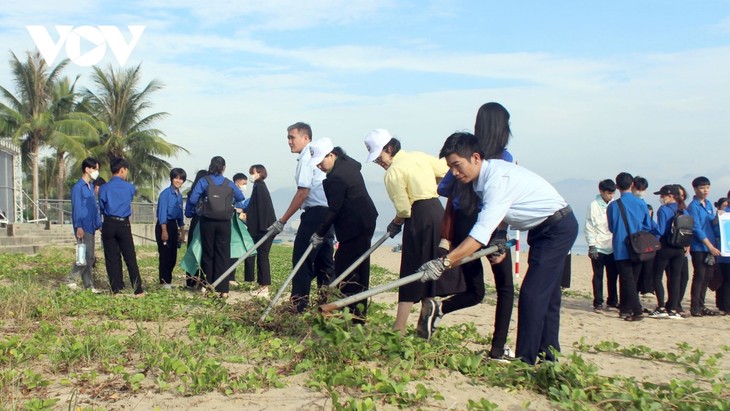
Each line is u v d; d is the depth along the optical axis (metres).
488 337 6.75
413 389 4.70
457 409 4.39
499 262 5.60
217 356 5.55
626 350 6.79
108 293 10.06
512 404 4.59
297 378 4.91
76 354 5.24
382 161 6.48
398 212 6.14
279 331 6.69
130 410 4.18
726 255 10.56
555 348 5.62
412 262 6.03
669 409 4.52
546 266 5.23
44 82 43.59
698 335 8.42
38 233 24.61
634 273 10.16
